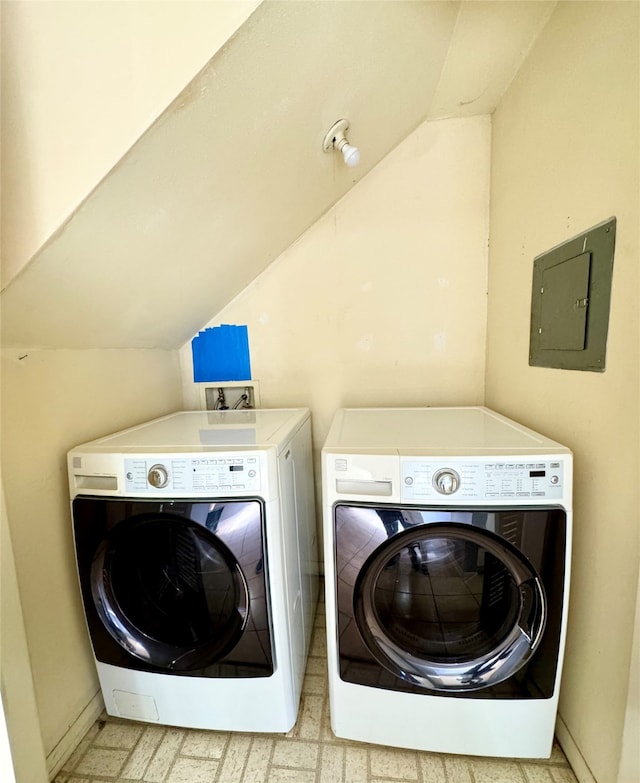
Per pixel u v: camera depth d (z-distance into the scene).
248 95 0.83
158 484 1.12
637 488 0.86
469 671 1.08
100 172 0.79
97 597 1.20
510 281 1.52
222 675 1.18
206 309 1.83
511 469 1.01
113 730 1.29
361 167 1.65
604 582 0.97
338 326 1.90
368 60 1.02
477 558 1.08
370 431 1.32
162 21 0.71
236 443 1.21
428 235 1.79
